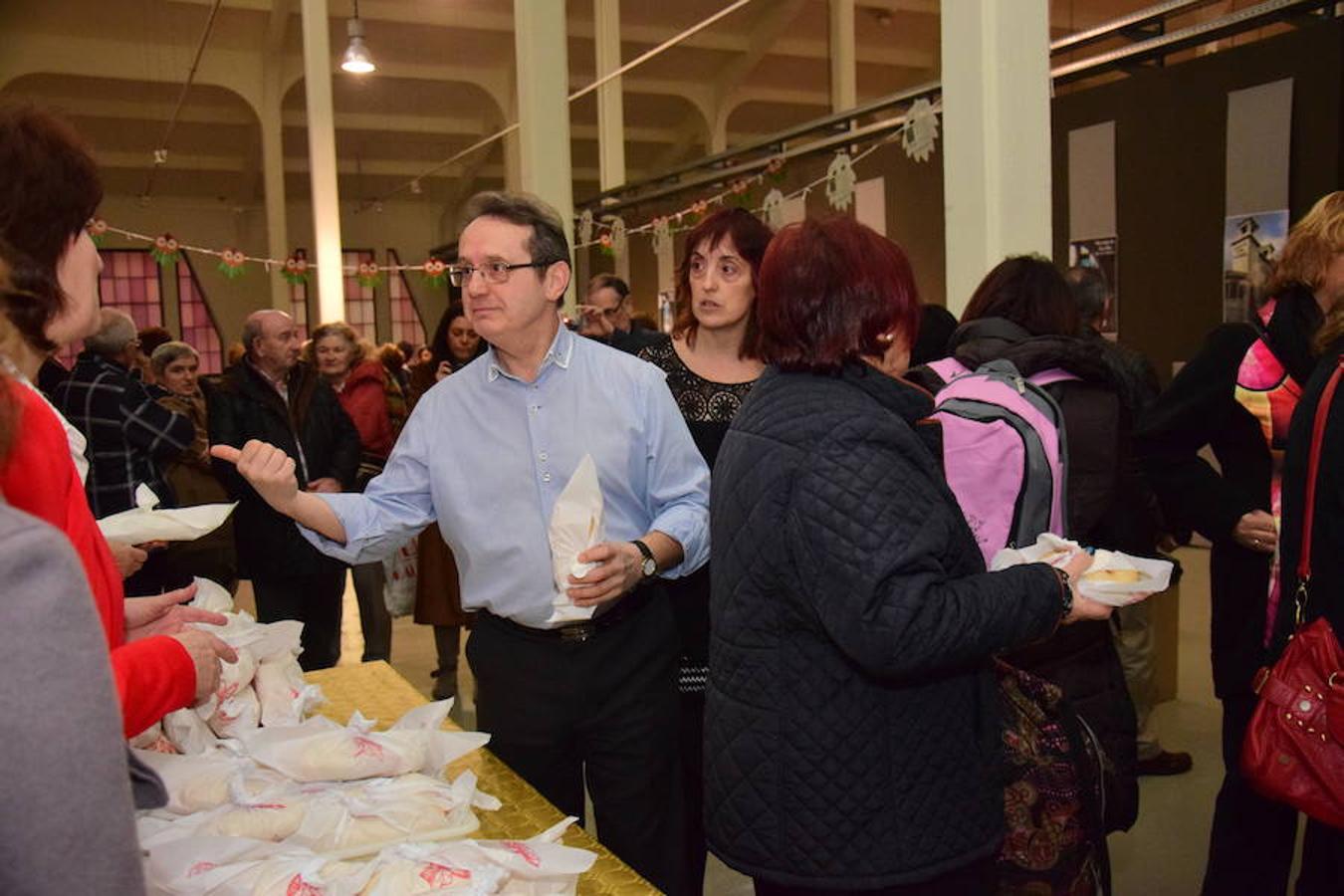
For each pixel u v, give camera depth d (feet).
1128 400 7.30
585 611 4.87
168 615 4.56
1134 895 7.91
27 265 2.60
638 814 5.74
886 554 3.75
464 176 57.77
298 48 44.91
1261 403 6.21
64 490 2.77
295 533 11.78
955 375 6.29
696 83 48.21
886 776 4.05
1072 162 20.04
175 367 15.94
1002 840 4.34
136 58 43.32
